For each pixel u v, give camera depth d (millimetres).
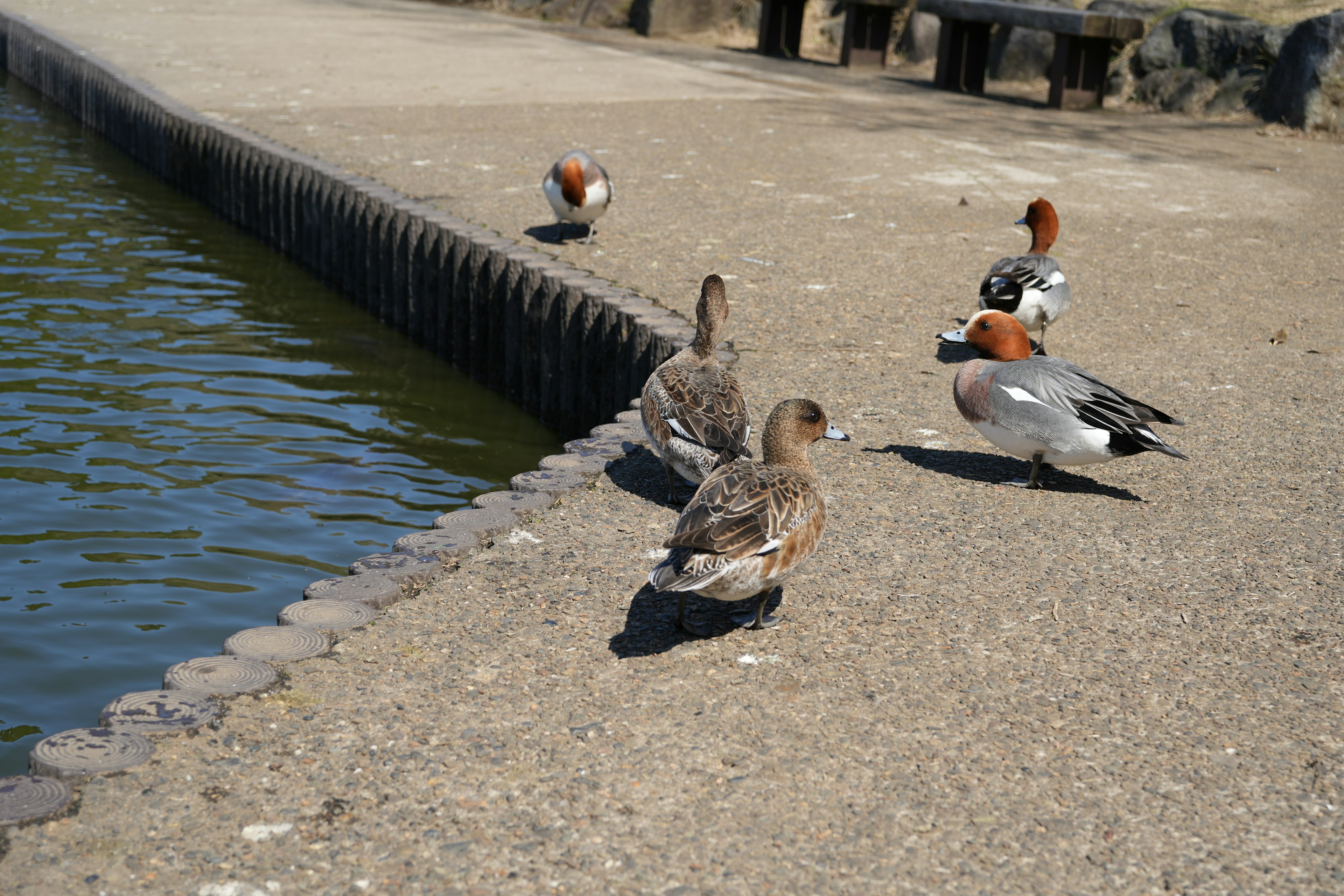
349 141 15797
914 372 8164
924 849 3508
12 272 13266
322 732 3998
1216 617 4918
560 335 10008
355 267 13234
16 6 28922
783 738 4043
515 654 4559
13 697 5422
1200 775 3877
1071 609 4980
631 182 13758
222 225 16234
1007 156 15984
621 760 3904
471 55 23812
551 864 3416
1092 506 6098
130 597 6469
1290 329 9250
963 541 5645
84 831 3465
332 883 3318
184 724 3971
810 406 5023
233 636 4703
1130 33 20219
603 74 22125
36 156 19594
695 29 28469
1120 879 3402
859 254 11094
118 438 8867
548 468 6453
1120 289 10266
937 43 25859
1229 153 16984
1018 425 6102
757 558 4391
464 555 5402
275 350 11516
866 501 6117
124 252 14602
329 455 8914
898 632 4777
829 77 23453
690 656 4582
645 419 6180
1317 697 4344
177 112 17469
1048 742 4047
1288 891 3359
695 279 10188
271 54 23109
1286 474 6520
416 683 4324
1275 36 19750
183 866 3355
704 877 3375
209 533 7367
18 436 8703
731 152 15547
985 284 8289
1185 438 7035
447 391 10883
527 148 15562
